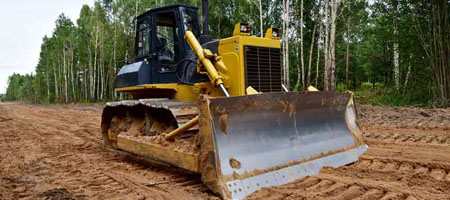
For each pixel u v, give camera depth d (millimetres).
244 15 22031
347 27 20281
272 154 4516
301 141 4941
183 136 5094
